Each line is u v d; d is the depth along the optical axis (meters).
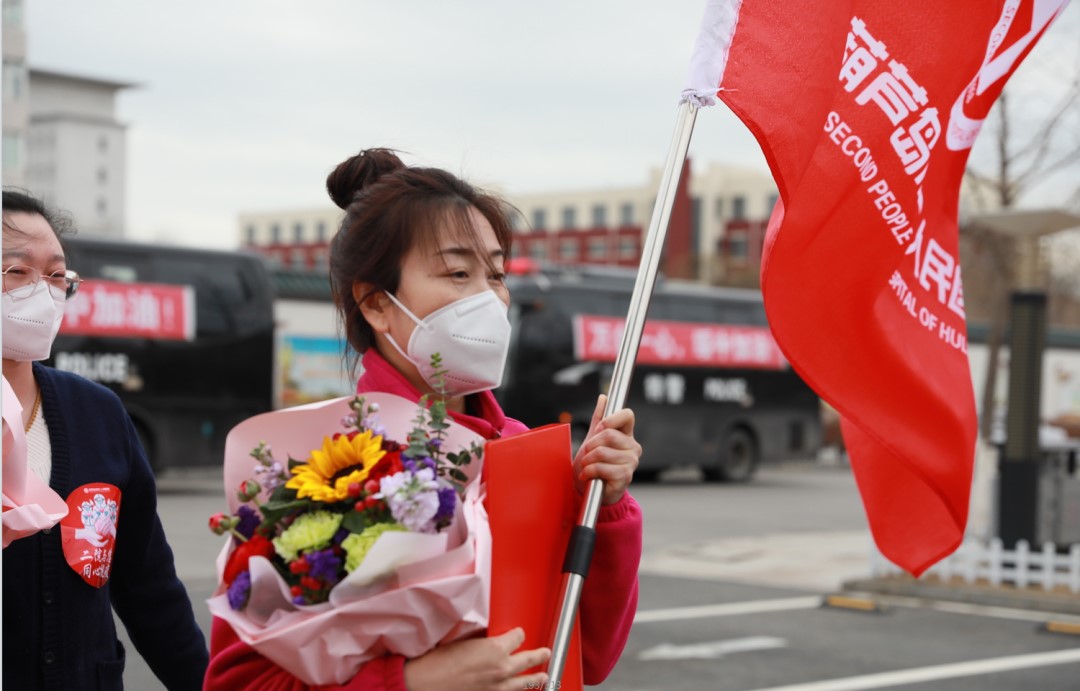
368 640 1.70
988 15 2.66
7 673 2.28
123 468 2.50
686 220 61.38
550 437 1.97
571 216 79.44
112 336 15.94
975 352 28.44
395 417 1.92
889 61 2.57
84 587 2.36
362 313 2.08
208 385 16.70
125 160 75.38
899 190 2.58
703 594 9.79
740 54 2.32
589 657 2.19
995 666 7.28
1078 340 32.06
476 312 1.99
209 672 1.92
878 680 6.88
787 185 2.37
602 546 2.08
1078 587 9.34
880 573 10.15
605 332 20.19
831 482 23.45
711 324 21.95
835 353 2.51
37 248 2.30
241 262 17.20
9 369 2.37
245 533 1.81
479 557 1.70
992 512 10.68
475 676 1.73
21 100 22.52
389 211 2.00
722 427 21.92
